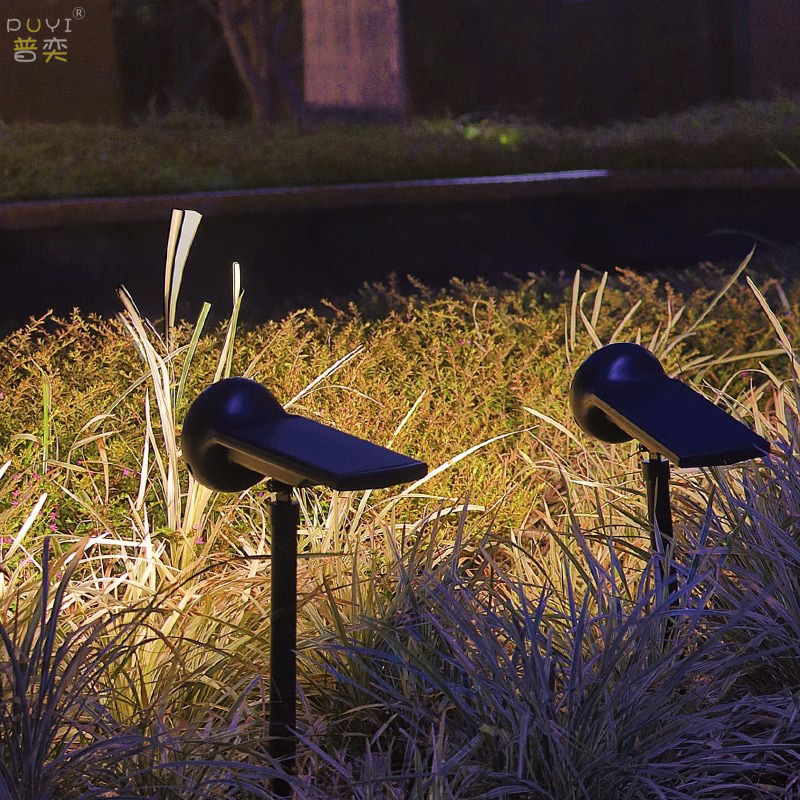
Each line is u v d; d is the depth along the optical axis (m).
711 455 3.24
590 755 3.07
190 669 3.63
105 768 3.10
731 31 27.02
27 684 2.99
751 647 3.62
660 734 3.22
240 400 2.99
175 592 3.83
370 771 3.11
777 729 3.34
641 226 16.67
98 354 6.31
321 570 4.13
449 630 3.58
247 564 4.22
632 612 3.41
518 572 4.35
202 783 3.06
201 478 3.07
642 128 20.16
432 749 3.25
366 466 2.73
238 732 3.21
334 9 20.45
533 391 6.18
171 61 29.56
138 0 28.41
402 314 8.77
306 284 14.77
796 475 4.27
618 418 3.52
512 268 16.08
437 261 15.72
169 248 4.54
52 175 14.71
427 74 28.48
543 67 28.66
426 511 5.05
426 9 28.30
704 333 7.37
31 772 2.91
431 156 16.84
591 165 17.39
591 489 4.97
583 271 16.27
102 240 13.88
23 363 6.06
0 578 3.80
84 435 5.45
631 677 3.24
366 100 20.34
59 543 4.70
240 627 3.57
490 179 15.80
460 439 5.64
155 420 5.68
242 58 27.34
